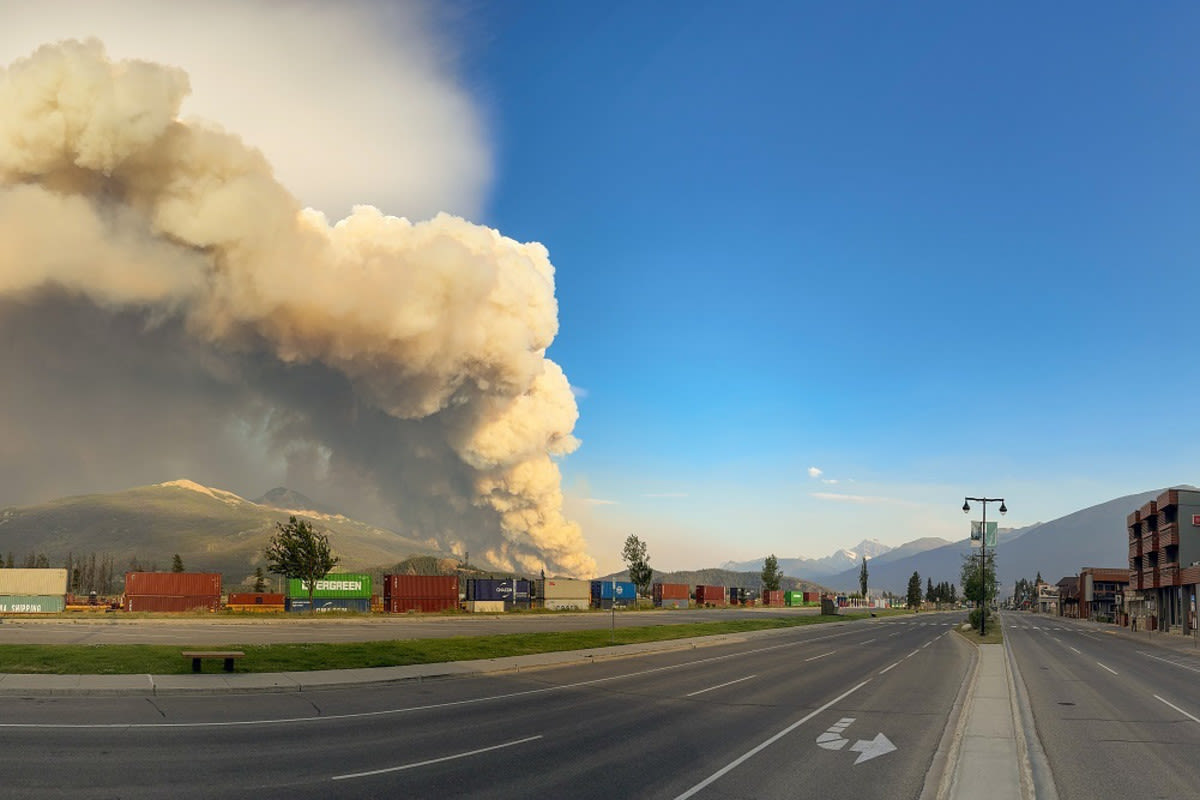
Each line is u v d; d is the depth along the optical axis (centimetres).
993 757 1428
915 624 8762
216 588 7331
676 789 1176
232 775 1184
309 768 1243
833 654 4078
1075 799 1158
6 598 6688
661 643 4278
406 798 1091
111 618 5731
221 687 2025
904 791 1196
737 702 2169
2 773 1148
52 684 1923
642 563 12744
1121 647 5419
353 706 1894
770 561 16338
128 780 1136
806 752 1475
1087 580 14838
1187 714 2064
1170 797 1174
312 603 7794
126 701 1819
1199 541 7894
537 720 1780
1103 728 1819
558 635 4172
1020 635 6775
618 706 2041
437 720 1741
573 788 1168
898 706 2139
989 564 10181
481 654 3184
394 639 3772
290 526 7938
